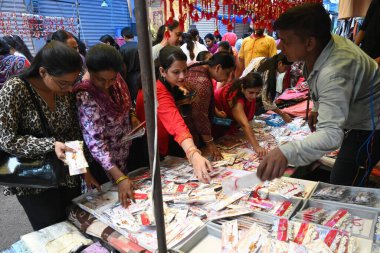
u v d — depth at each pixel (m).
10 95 1.12
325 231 0.97
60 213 1.37
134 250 1.01
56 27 4.79
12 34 4.12
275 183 1.37
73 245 1.11
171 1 1.46
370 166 1.45
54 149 1.16
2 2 4.26
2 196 2.72
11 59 2.80
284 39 1.07
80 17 5.45
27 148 1.14
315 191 1.30
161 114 1.48
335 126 0.90
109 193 1.38
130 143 1.59
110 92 1.40
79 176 1.45
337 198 1.21
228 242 0.98
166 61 1.44
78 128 1.39
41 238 1.15
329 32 1.05
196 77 1.72
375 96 1.26
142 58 0.57
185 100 1.60
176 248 0.97
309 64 1.16
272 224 1.07
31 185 1.16
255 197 1.29
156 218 0.68
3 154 1.19
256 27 2.45
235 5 2.06
